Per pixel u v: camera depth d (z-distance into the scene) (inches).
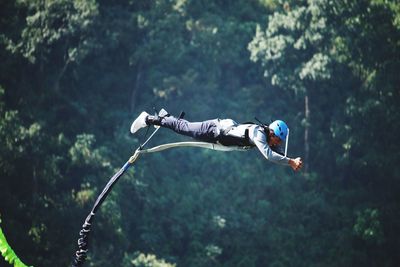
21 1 6678.2
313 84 7180.1
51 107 6717.5
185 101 7209.6
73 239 6028.5
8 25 6815.9
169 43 6973.4
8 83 6688.0
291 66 7121.1
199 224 6663.4
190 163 7062.0
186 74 7022.6
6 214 5994.1
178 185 6894.7
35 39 6584.6
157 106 7199.8
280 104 7460.6
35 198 6092.5
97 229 6072.8
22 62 6707.7
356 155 7322.8
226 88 7495.1
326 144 7327.8
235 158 7160.4
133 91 7224.4
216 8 7421.3
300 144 7450.8
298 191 7199.8
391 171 7165.4
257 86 7465.6
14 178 6122.1
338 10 6963.6
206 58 7253.9
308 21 6993.1
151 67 7135.8
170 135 7086.6
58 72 6860.2
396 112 7081.7
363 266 6879.9
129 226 6437.0
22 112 6510.8
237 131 1325.0
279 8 7657.5
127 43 7081.7
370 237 6825.8
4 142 5999.0
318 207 7091.5
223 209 6845.5
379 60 7111.2
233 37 7263.8
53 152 6333.7
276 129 1330.0
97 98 7071.9
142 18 6879.9
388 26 7106.3
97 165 6314.0
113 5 7116.1
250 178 7032.5
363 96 7175.2
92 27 6653.5
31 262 5935.0
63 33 6579.7
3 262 5831.7
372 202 7253.9
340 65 7027.6
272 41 7022.6
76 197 6131.9
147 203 6589.6
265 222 6914.4
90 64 7116.1
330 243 6934.1
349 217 7106.3
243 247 6761.8
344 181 7411.4
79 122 6815.9
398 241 7032.5
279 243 6845.5
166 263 6348.4
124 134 6796.3
